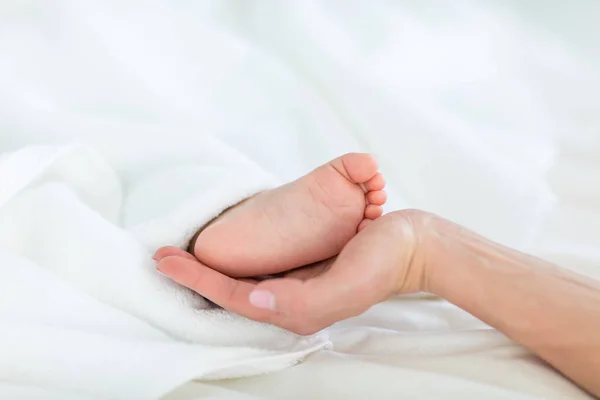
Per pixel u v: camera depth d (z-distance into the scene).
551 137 0.83
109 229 0.63
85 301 0.60
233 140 0.77
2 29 0.78
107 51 0.78
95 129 0.73
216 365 0.58
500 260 0.61
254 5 0.87
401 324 0.67
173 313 0.61
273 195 0.63
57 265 0.62
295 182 0.64
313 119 0.80
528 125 0.83
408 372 0.59
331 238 0.64
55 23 0.78
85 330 0.59
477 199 0.75
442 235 0.62
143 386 0.56
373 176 0.64
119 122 0.74
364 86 0.80
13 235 0.63
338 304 0.60
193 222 0.65
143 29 0.81
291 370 0.60
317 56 0.82
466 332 0.64
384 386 0.58
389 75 0.83
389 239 0.61
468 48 0.87
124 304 0.61
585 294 0.59
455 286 0.61
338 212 0.63
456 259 0.61
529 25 0.91
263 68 0.82
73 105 0.76
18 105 0.74
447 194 0.76
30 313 0.59
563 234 0.76
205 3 0.88
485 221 0.75
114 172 0.71
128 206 0.69
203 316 0.62
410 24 0.87
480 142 0.79
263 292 0.60
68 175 0.69
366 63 0.83
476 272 0.60
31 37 0.78
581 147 0.82
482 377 0.60
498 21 0.90
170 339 0.61
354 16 0.87
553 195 0.78
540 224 0.75
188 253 0.63
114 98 0.77
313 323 0.61
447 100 0.83
